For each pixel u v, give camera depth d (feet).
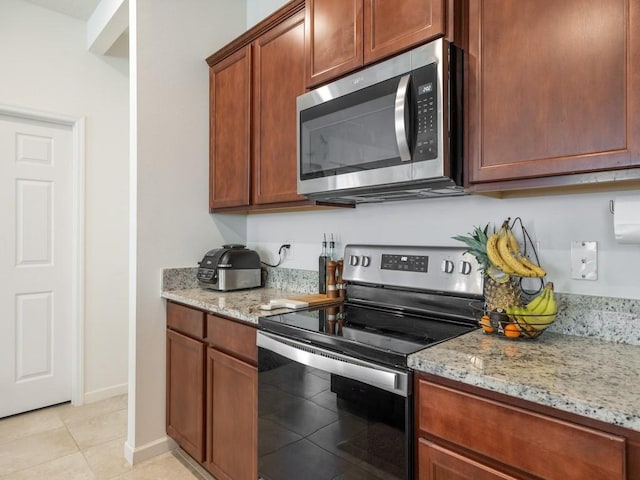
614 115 3.16
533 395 2.67
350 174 4.82
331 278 6.09
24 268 8.67
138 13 6.95
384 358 3.57
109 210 9.59
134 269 6.92
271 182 6.39
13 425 8.14
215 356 5.89
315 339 4.23
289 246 7.54
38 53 8.61
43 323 8.91
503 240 4.20
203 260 7.45
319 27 5.33
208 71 7.86
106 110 9.55
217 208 7.61
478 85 3.95
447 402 3.16
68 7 8.70
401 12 4.37
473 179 3.98
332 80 5.22
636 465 2.33
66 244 9.20
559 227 4.31
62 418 8.48
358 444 3.75
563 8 3.43
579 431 2.52
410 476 3.37
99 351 9.48
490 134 3.87
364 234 6.27
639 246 3.82
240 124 7.04
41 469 6.61
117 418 8.51
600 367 3.09
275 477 4.73
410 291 5.28
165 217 7.25
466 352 3.48
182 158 7.47
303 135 5.49
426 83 4.00
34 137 8.75
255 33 6.65
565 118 3.41
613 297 3.94
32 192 8.75
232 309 5.51
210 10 7.91
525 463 2.74
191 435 6.46
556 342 3.83
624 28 3.12
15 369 8.58
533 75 3.59
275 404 4.75
